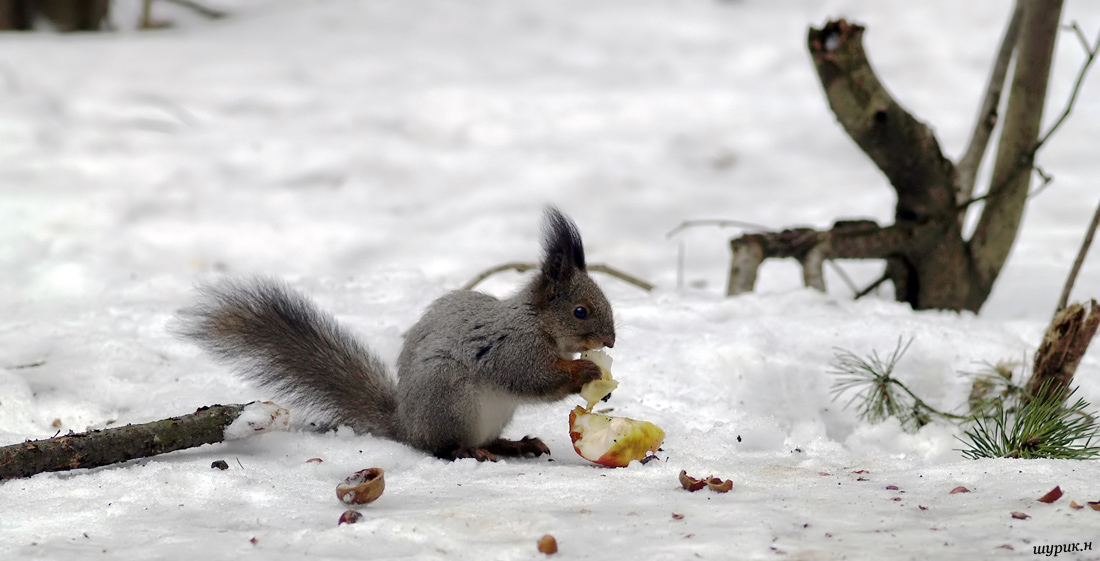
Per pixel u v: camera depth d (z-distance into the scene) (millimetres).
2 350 9195
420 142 21391
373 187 19375
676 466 6676
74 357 9094
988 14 26547
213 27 29422
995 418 7766
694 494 5930
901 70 24141
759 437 7668
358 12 29922
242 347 7785
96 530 5324
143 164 19281
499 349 7320
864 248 11398
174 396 8406
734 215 18188
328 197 18781
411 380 7438
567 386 7348
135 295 11906
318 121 22000
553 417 8500
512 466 6910
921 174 11219
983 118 12414
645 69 25766
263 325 7801
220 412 7121
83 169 18875
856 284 14477
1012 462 6363
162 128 21375
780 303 10594
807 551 4797
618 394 8625
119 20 29734
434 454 7418
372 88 24234
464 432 7348
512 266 11375
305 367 7750
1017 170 11391
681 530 5145
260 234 16672
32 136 20156
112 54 25578
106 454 6598
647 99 23188
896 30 26094
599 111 22641
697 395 8648
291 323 7840
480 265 15641
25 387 8117
